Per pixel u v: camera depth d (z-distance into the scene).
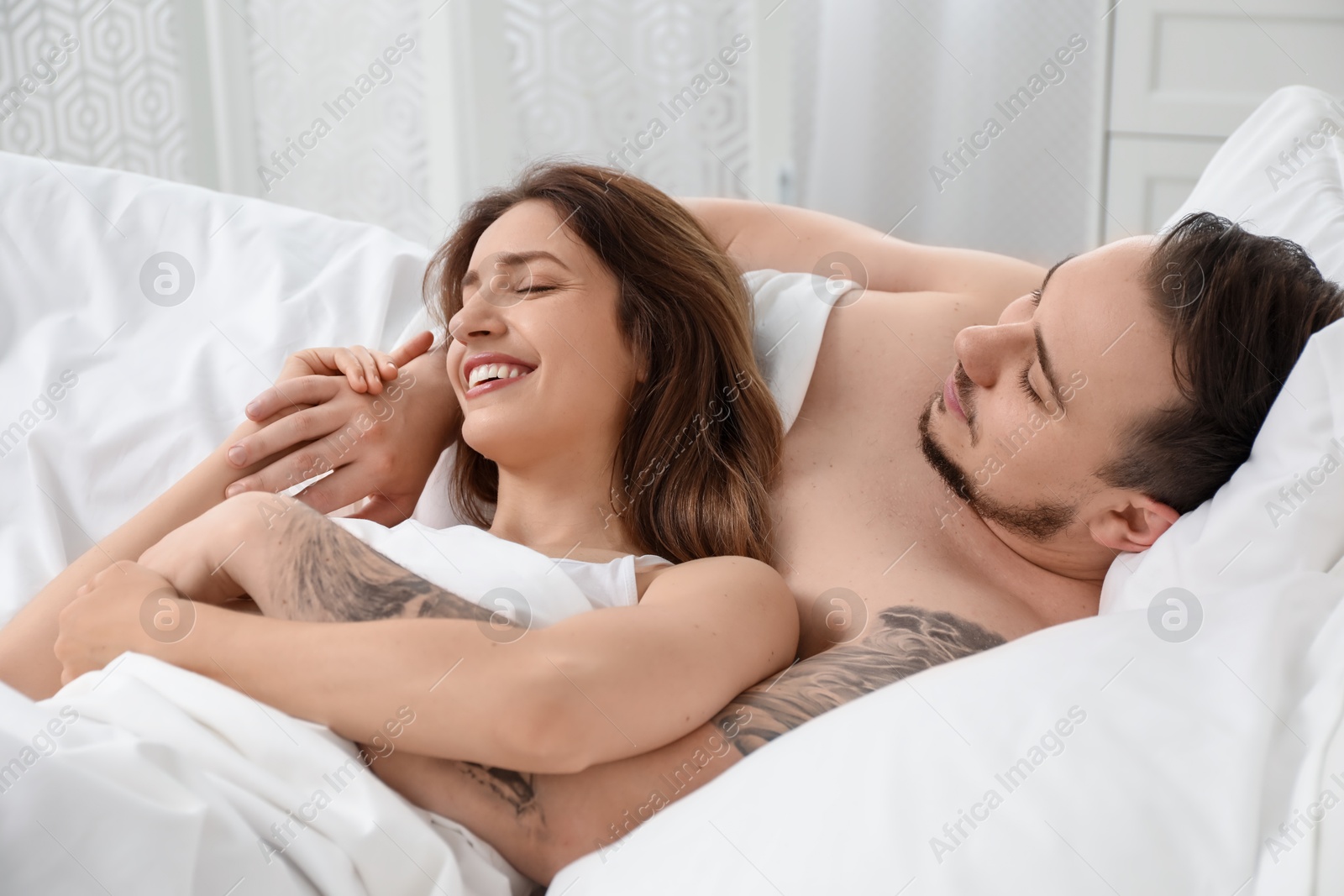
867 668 0.84
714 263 1.10
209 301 1.28
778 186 2.69
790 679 0.81
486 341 1.00
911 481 1.06
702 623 0.79
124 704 0.69
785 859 0.56
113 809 0.58
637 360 1.03
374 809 0.67
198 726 0.69
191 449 1.12
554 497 1.02
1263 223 1.08
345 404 1.06
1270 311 0.87
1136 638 0.68
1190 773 0.56
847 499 1.05
